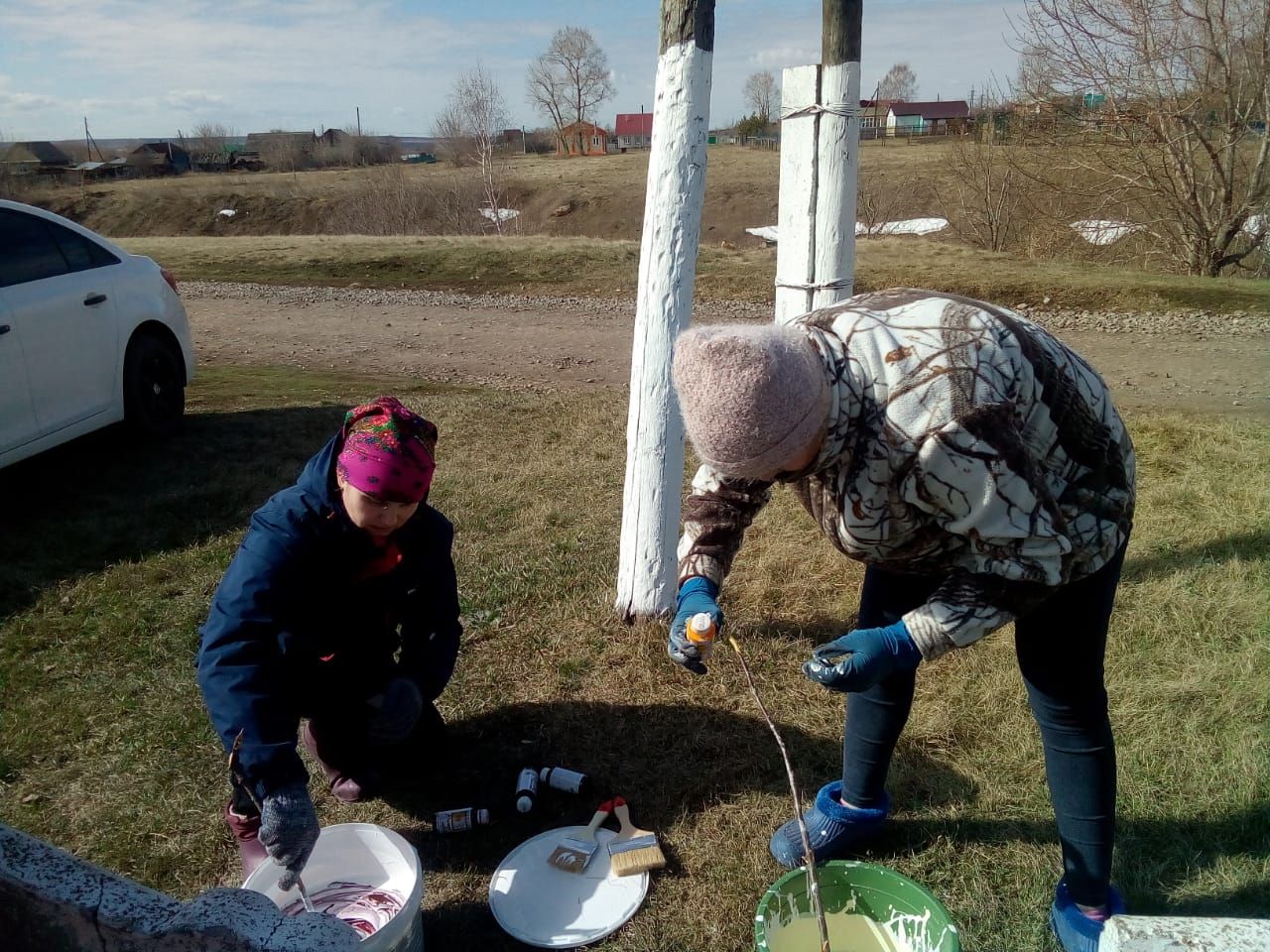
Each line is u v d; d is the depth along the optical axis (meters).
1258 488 4.76
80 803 2.83
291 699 2.44
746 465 1.55
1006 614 1.68
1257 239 14.62
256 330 11.75
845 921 2.25
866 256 15.09
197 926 1.76
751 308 12.10
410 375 9.02
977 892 2.40
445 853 2.63
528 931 2.32
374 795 2.85
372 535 2.41
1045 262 14.57
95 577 4.20
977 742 2.94
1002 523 1.61
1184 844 2.50
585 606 3.78
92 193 44.97
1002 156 18.33
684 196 3.23
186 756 3.02
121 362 5.69
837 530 1.85
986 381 1.61
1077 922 2.18
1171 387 7.86
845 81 3.70
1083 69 14.16
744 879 2.46
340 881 2.46
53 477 5.47
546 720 3.13
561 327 11.68
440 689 2.76
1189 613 3.58
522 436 6.11
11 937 1.88
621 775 2.87
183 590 4.08
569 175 43.09
